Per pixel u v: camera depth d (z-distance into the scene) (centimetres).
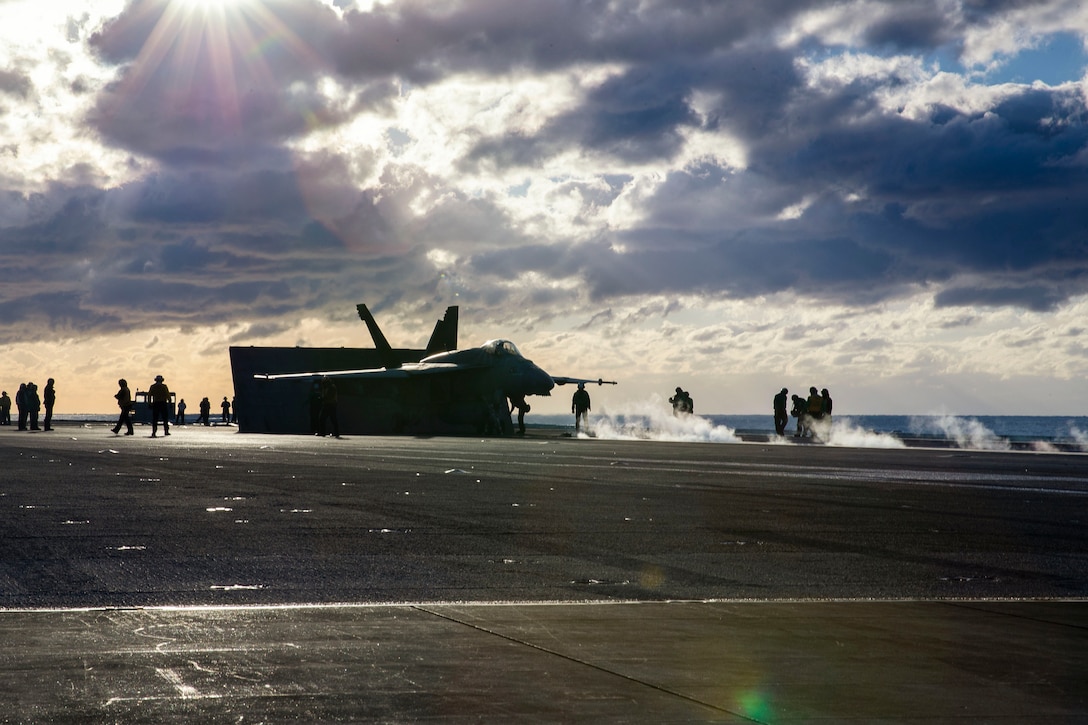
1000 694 468
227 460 2431
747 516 1267
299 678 476
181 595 715
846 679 489
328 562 872
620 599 722
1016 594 765
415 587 758
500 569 845
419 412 5744
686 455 2989
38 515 1198
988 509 1394
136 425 7869
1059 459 3039
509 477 1917
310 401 5203
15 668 488
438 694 452
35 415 5675
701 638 574
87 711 420
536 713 427
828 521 1223
